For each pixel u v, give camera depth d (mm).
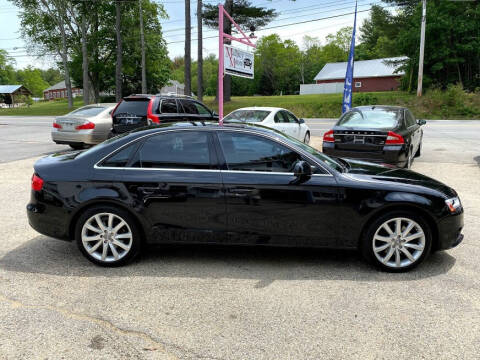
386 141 7410
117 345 2686
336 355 2580
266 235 3889
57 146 13172
